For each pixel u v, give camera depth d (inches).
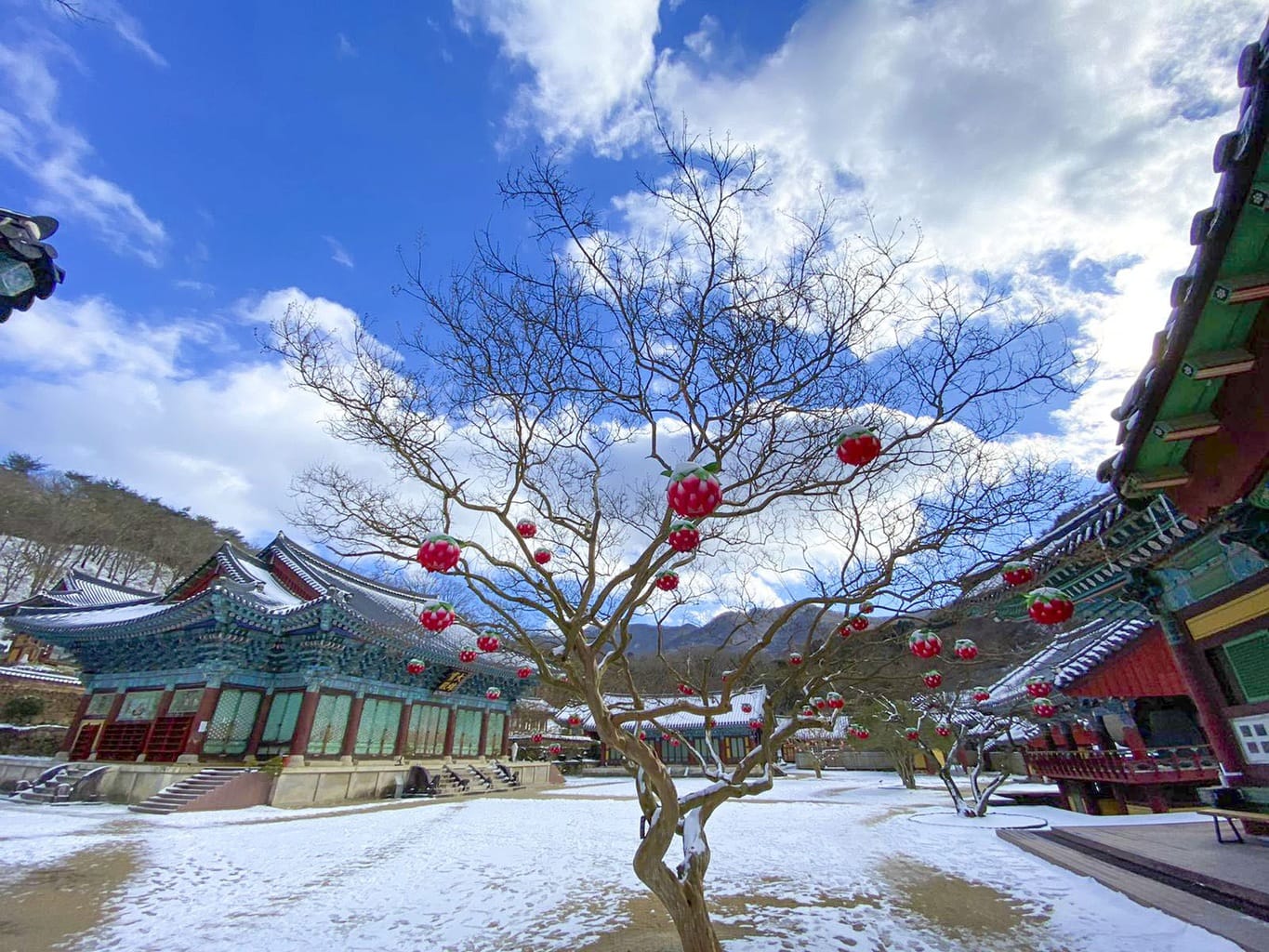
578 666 210.4
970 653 215.6
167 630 832.9
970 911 288.2
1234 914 235.3
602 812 743.1
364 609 1009.5
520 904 319.3
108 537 2038.6
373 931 278.1
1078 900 291.6
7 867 396.2
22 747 980.6
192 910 313.4
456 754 1111.0
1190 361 148.4
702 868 193.9
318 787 789.9
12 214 135.9
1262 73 105.1
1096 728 612.1
